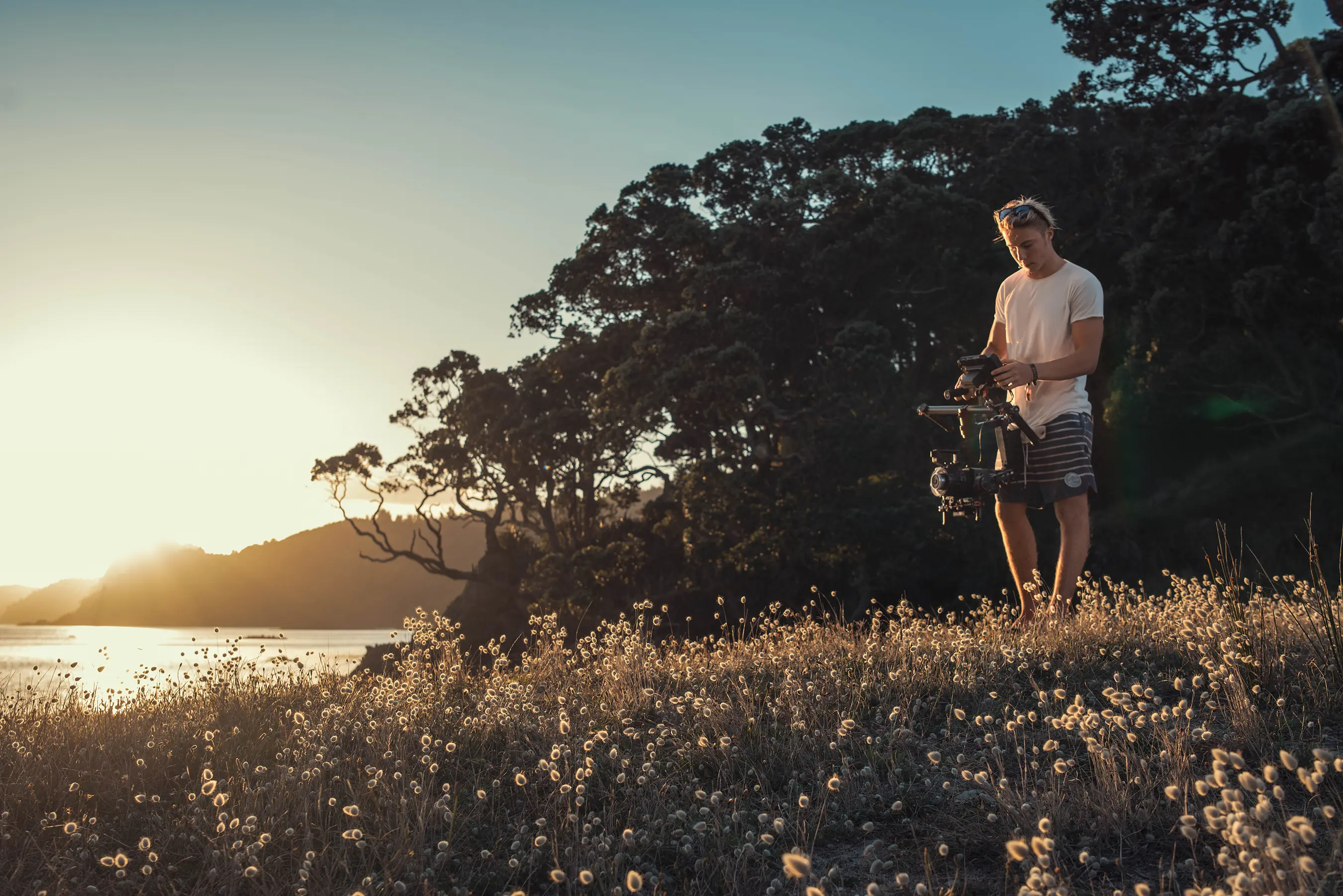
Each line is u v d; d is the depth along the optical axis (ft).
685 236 105.50
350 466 164.45
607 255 119.96
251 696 16.48
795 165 114.62
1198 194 83.92
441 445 149.07
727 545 101.45
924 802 10.24
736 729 12.57
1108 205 103.60
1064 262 17.08
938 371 103.96
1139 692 9.91
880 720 12.66
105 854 10.37
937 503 87.25
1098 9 99.40
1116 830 8.93
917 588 91.86
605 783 11.42
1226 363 81.00
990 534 86.94
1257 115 93.30
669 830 10.02
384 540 161.68
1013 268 99.40
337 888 9.16
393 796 10.81
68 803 11.70
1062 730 11.58
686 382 96.02
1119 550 87.15
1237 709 10.96
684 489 103.40
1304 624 13.69
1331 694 11.43
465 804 11.14
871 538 87.81
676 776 11.36
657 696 14.70
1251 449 85.40
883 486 92.38
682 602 104.63
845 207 105.50
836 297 102.94
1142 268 84.23
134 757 13.00
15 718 15.19
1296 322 79.92
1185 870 8.13
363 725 13.76
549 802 10.94
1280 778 9.59
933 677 14.16
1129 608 17.25
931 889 7.90
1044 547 86.89
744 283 98.32
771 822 9.89
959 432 17.42
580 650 17.70
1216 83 99.91
